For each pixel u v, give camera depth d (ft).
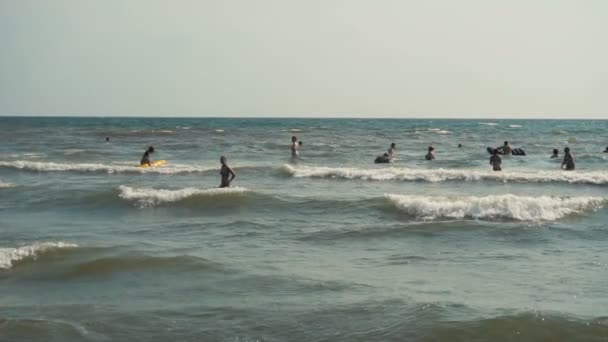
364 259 34.40
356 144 147.13
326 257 34.94
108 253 35.01
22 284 29.60
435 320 23.56
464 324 23.07
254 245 38.27
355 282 29.35
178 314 25.07
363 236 40.29
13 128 261.65
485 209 46.39
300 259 34.42
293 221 46.50
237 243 38.86
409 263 33.42
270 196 54.75
